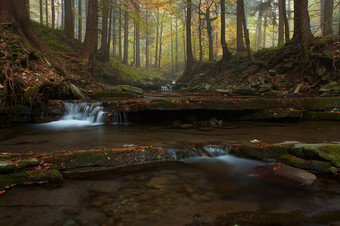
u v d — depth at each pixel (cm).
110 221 222
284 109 733
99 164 348
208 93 1434
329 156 336
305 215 235
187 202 262
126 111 705
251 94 1243
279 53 1433
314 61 1098
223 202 263
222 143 453
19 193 271
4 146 426
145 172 345
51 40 1736
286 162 367
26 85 747
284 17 1661
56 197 265
